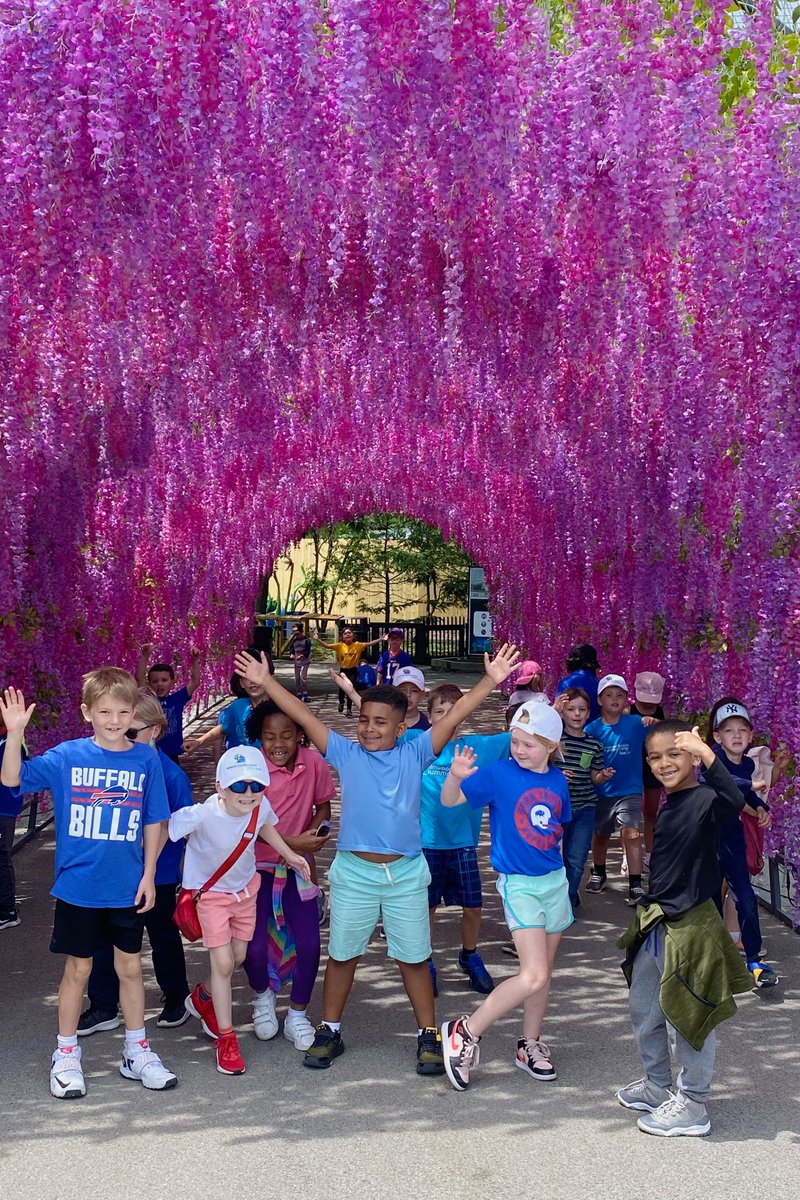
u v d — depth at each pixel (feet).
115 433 27.63
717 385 21.40
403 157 16.69
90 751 15.34
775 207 17.31
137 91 15.39
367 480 65.98
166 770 17.22
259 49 15.64
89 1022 17.49
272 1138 13.82
